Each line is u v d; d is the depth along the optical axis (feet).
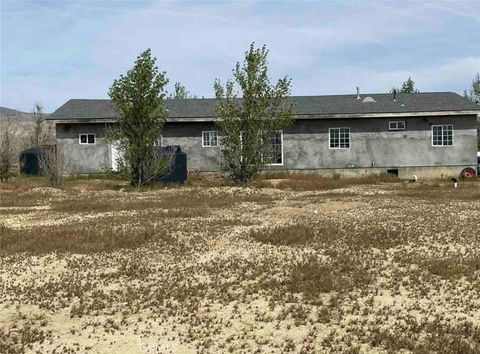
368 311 26.84
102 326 25.59
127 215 56.75
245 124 92.07
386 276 32.53
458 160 111.34
